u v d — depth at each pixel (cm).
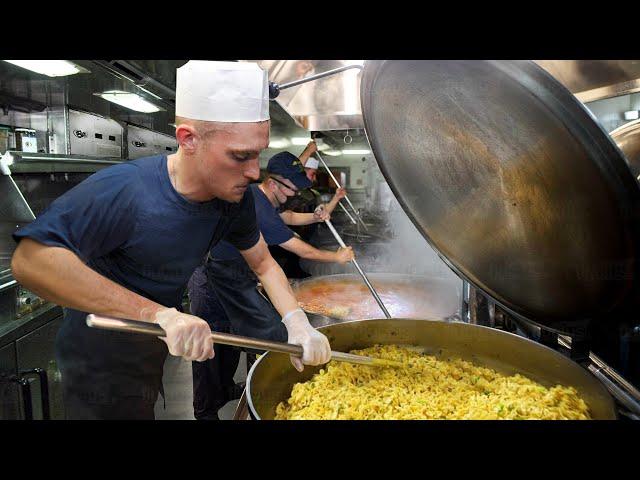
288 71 193
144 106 404
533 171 96
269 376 115
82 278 101
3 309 202
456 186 119
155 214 121
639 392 97
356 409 108
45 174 291
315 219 341
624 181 75
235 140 104
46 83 378
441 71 89
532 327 136
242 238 149
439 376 124
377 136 112
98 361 147
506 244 114
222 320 267
